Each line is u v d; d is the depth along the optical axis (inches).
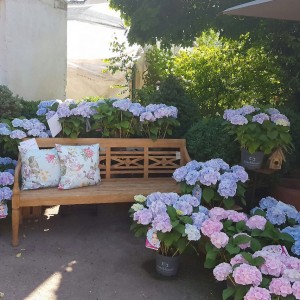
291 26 241.8
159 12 243.1
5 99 194.4
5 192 149.6
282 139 156.4
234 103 275.7
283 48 247.1
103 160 177.8
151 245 125.5
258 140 157.2
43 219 178.7
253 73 265.7
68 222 176.4
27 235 159.8
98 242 156.9
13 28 265.9
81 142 173.9
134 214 129.7
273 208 134.9
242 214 130.3
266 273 103.7
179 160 184.4
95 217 183.6
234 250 111.8
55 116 174.7
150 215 126.9
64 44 329.4
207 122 184.5
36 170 157.0
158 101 197.2
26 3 275.1
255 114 162.7
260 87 263.7
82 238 159.9
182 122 195.3
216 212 129.9
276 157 161.8
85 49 456.8
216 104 275.9
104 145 175.8
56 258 141.9
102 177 177.2
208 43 293.3
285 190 169.3
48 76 308.7
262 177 179.8
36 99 294.7
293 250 117.0
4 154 192.7
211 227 119.7
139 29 254.8
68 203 151.2
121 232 167.5
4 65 263.1
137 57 378.3
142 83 377.4
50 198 149.1
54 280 127.3
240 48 268.4
